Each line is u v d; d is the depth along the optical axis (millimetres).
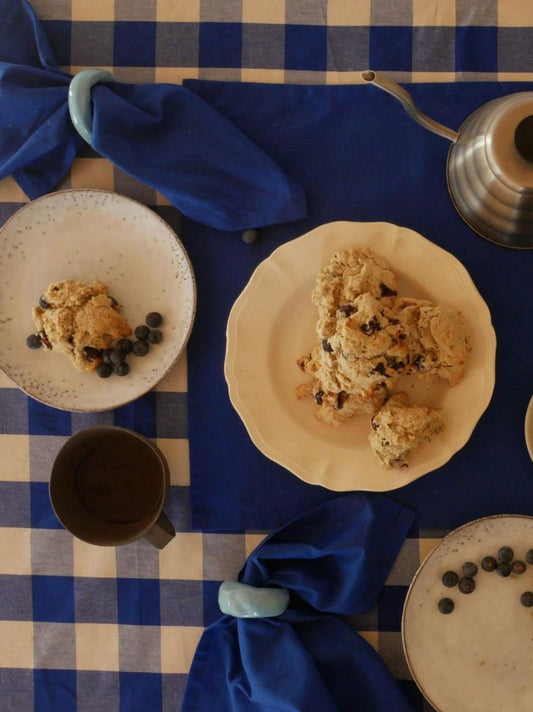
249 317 693
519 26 699
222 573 742
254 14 716
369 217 714
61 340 696
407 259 678
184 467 737
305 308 697
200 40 721
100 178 733
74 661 759
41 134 701
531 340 704
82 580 753
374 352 631
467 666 708
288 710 680
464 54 703
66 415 743
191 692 729
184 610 747
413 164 708
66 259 725
